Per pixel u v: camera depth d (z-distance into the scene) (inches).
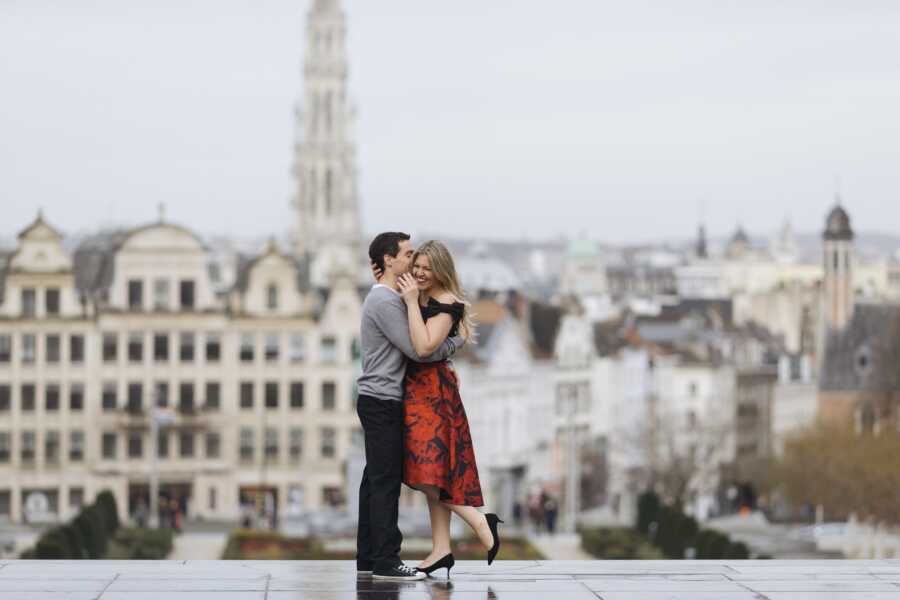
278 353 7101.4
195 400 7047.2
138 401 6993.1
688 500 7386.8
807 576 1230.3
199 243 7022.6
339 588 1167.6
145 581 1192.2
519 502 7362.2
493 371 7632.9
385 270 1179.9
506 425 7790.4
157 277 7007.9
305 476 7116.1
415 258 1172.5
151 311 6988.2
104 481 6948.8
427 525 5620.1
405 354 1163.9
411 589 1165.7
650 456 7568.9
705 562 1296.8
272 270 7111.2
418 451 1167.6
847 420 6279.5
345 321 7135.8
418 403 1171.9
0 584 1179.9
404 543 4849.9
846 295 6914.4
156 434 6299.2
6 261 7209.6
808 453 5575.8
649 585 1192.2
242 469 7091.5
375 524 1186.0
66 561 1280.8
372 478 1181.7
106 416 6953.7
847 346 6820.9
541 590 1170.0
